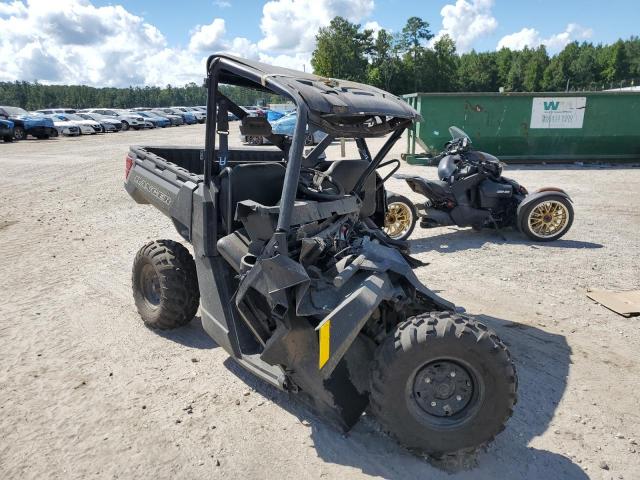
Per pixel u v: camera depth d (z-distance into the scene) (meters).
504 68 104.88
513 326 4.20
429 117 13.46
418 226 7.79
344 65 73.12
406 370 2.43
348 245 3.24
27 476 2.56
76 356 3.77
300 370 2.75
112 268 5.74
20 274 5.54
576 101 13.27
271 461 2.67
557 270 5.58
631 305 4.50
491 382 2.43
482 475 2.56
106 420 3.01
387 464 2.65
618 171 12.69
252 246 2.82
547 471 2.58
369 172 3.85
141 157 4.39
